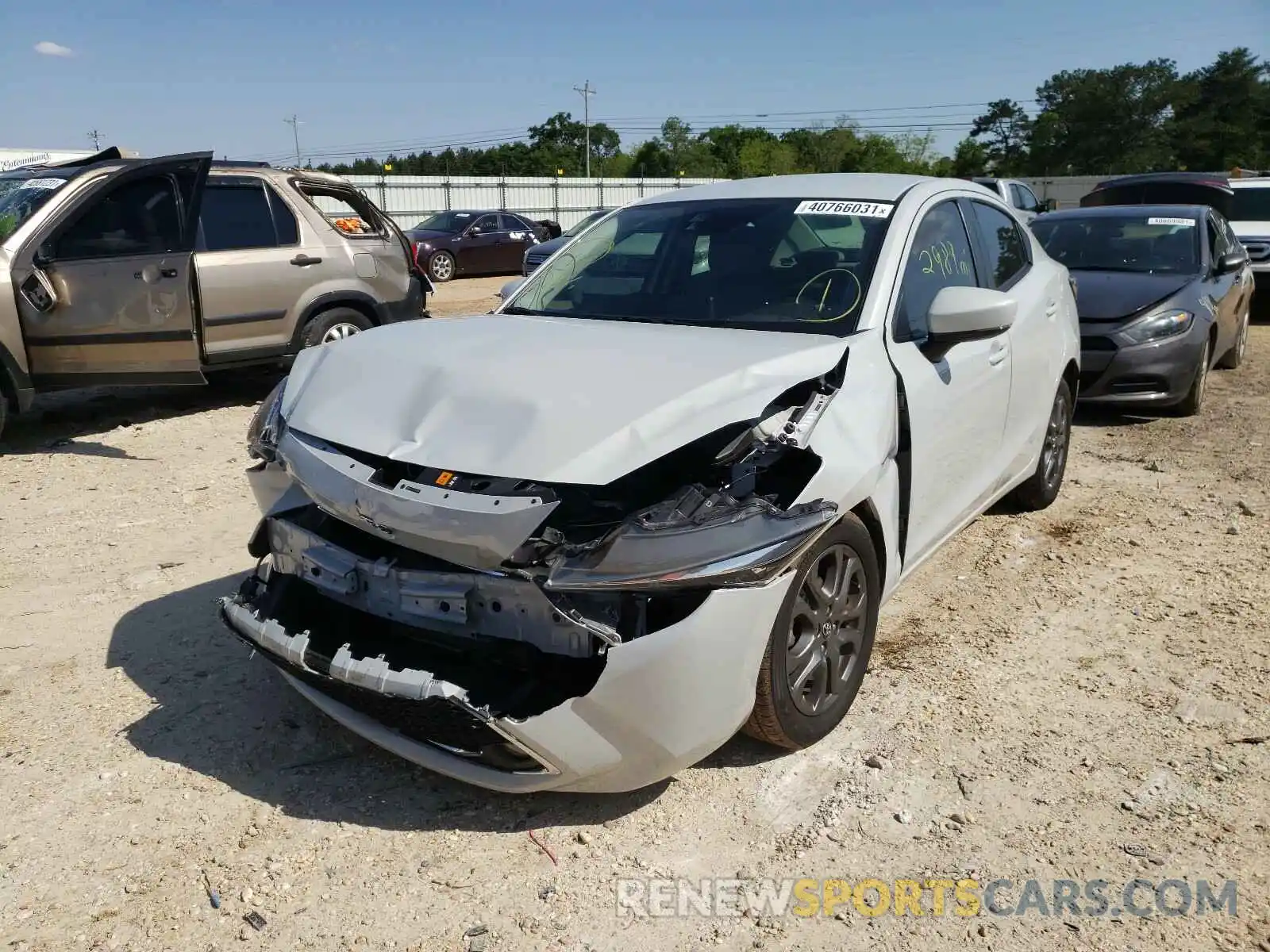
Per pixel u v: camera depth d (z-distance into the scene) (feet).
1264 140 289.74
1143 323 24.31
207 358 25.16
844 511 9.98
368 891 8.75
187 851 9.23
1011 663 12.75
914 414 11.66
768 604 9.14
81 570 15.70
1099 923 8.38
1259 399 28.43
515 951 8.09
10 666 12.60
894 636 13.53
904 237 12.70
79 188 22.86
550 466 8.64
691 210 14.24
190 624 13.78
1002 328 11.74
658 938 8.24
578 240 15.14
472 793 10.12
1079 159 294.87
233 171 25.89
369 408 10.07
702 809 9.84
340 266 27.66
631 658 8.55
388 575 9.55
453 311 49.42
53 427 25.44
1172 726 11.27
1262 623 13.80
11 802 9.89
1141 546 16.84
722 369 9.87
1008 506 18.69
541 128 305.94
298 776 10.36
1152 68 286.87
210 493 19.61
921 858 9.18
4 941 8.13
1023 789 10.14
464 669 9.21
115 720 11.38
